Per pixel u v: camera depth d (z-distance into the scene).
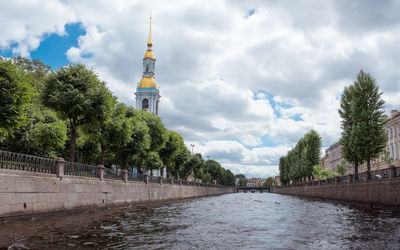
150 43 117.75
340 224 16.28
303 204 35.44
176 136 57.22
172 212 24.00
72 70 26.81
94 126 27.78
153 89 112.69
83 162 49.19
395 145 54.47
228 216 21.05
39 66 55.41
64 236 12.11
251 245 10.97
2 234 12.27
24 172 16.78
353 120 39.16
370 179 29.39
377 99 36.72
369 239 11.93
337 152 93.75
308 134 73.62
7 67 18.12
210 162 148.50
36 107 38.41
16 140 35.06
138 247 10.45
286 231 14.13
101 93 26.61
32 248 9.96
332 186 42.50
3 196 15.27
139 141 37.47
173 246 10.70
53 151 41.62
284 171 116.31
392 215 20.61
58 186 19.62
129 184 31.56
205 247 10.59
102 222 16.61
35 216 17.41
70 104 25.48
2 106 17.81
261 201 45.53
